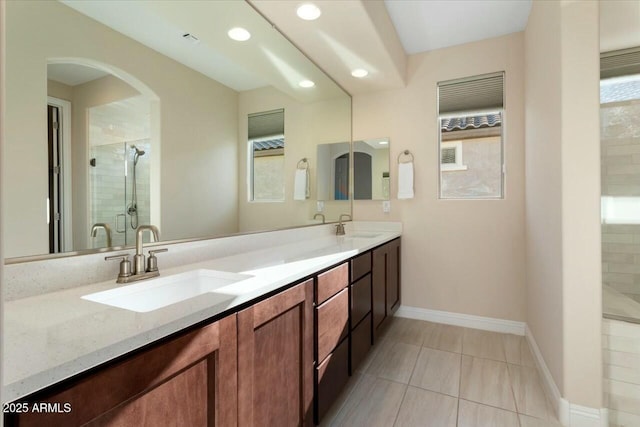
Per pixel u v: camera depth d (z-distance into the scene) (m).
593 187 1.52
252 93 1.99
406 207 3.01
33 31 1.01
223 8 1.68
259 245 1.98
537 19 2.07
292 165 2.37
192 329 0.85
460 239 2.81
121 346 0.67
